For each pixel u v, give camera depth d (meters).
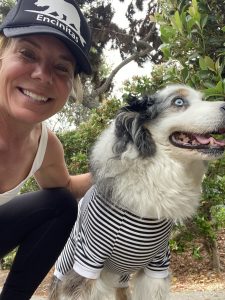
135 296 0.62
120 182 0.53
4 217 0.54
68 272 0.58
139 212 0.53
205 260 1.42
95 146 0.59
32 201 0.56
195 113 0.53
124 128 0.55
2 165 0.49
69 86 0.45
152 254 0.56
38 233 0.56
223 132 0.53
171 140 0.54
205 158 0.53
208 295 0.94
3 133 0.47
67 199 0.57
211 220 1.16
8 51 0.42
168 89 0.59
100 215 0.53
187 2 0.59
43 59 0.41
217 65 0.51
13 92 0.42
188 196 0.56
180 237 1.15
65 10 0.41
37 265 0.57
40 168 0.57
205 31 0.56
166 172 0.54
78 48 0.42
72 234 0.59
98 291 0.59
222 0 0.57
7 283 0.57
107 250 0.54
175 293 0.99
